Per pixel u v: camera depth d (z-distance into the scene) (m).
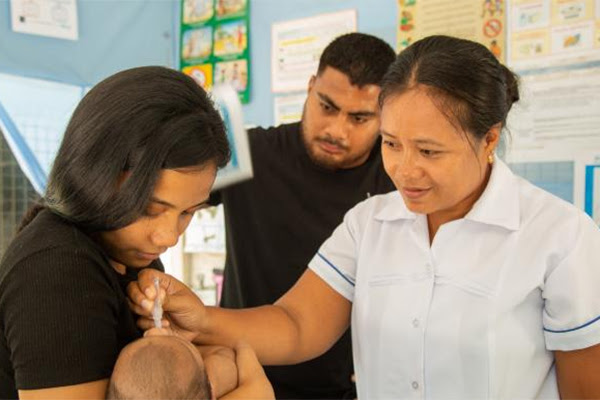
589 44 1.60
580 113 1.63
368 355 1.05
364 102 1.44
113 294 0.73
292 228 1.62
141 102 0.70
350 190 1.60
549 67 1.67
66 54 2.22
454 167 0.84
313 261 1.17
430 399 0.98
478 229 0.99
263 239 1.64
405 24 1.91
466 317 0.95
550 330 0.91
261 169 1.66
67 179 0.71
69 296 0.66
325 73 1.45
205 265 2.42
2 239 2.11
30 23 2.11
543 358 0.95
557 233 0.92
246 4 2.28
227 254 1.75
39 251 0.67
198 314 0.95
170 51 2.53
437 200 0.88
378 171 1.61
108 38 2.33
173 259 2.47
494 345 0.92
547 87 1.67
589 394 0.90
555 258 0.91
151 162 0.69
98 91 0.72
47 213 0.75
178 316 0.94
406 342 0.99
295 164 1.64
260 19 2.26
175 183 0.71
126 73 0.73
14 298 0.66
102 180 0.69
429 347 0.97
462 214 1.01
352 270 1.14
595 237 0.92
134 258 0.83
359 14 2.02
